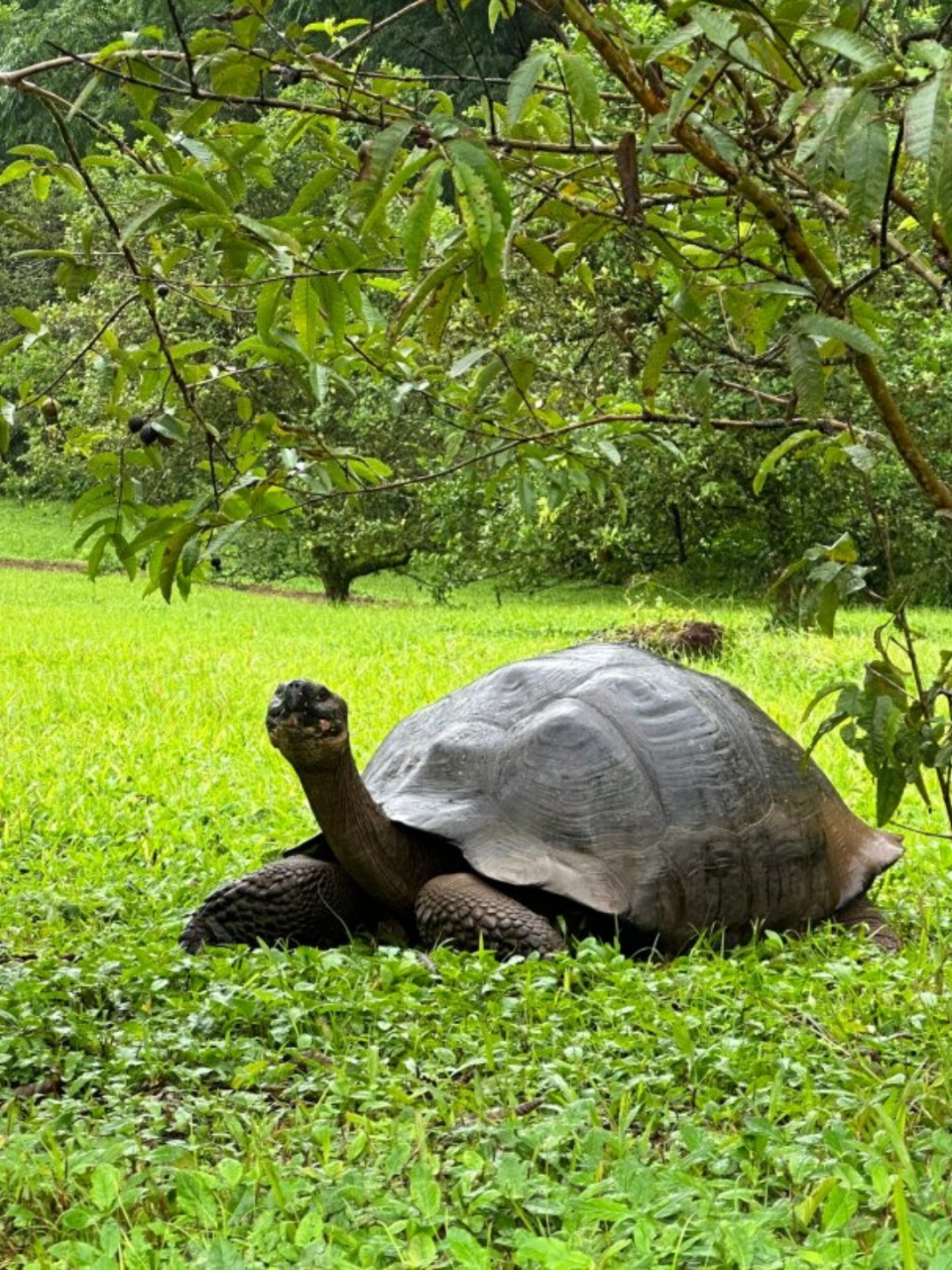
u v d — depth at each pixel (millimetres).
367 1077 3586
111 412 3398
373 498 21438
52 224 30703
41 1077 3752
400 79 2830
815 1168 2904
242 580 26031
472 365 3496
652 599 17578
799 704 9758
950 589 19703
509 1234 2689
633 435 3568
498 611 19219
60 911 5316
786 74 2627
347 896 4875
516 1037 3881
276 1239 2598
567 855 4539
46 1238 2812
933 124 2008
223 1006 3996
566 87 2566
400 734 5207
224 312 3137
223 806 7203
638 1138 3186
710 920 4641
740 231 3307
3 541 32344
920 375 12828
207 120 2941
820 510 16266
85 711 10141
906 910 5367
